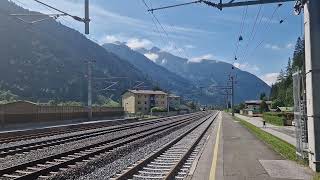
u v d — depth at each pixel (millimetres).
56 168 16281
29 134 38156
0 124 46812
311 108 15258
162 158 20453
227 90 145500
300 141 17578
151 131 43531
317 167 14930
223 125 56844
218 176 14141
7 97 128500
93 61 74938
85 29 25391
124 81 186875
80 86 169500
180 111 162375
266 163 17250
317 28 15039
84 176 15281
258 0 16562
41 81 158875
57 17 25484
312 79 15062
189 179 14062
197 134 40156
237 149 23344
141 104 160625
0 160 19562
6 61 158500
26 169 16297
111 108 93312
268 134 37250
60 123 62031
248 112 128125
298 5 16531
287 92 133625
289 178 13664
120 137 34125
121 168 17406
